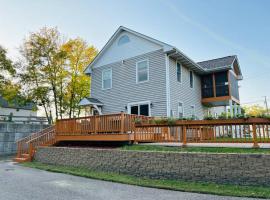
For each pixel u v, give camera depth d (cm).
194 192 539
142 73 1461
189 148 766
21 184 645
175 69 1456
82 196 511
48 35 2119
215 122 743
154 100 1359
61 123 1303
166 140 843
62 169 898
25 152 1343
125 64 1561
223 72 1717
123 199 486
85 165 917
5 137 1507
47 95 2116
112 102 1585
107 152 848
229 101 1655
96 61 1761
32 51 2044
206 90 1795
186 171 659
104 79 1680
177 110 1405
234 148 709
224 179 600
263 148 679
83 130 1164
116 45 1648
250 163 574
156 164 714
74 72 2341
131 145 941
